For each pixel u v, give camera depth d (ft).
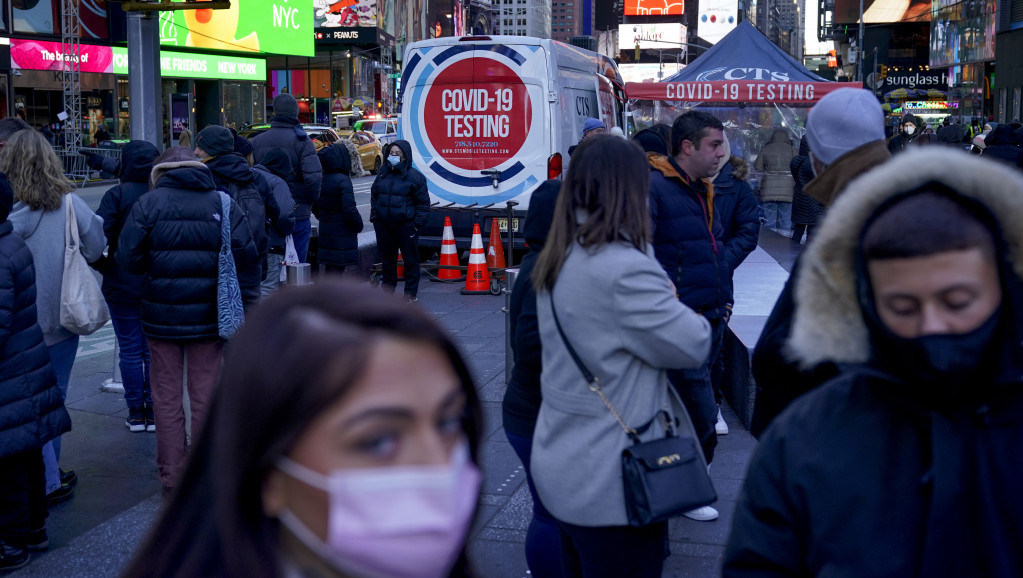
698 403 14.49
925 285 4.59
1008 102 156.25
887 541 4.96
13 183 16.72
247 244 17.42
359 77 204.95
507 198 41.81
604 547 9.64
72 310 17.11
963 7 187.83
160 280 16.62
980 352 4.61
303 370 3.23
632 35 652.07
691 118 15.12
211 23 147.33
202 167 16.87
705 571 13.99
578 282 9.55
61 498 17.16
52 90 118.93
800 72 46.93
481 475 3.67
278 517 3.49
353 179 110.93
